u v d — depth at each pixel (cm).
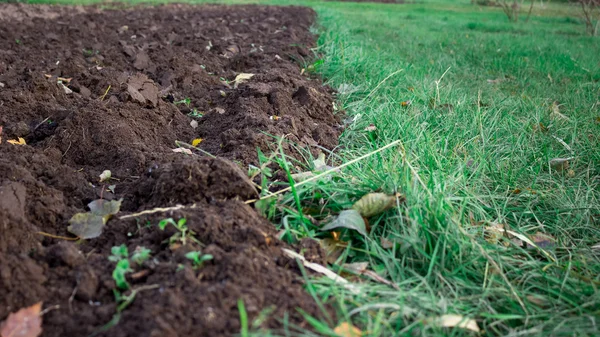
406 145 103
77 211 82
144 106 117
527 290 73
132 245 72
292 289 65
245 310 60
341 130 121
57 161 98
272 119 115
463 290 73
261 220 78
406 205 81
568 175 108
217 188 81
